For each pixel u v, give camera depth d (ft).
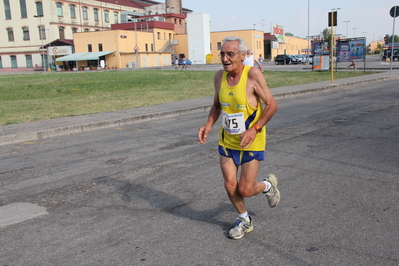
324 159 21.02
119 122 34.35
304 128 29.89
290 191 16.29
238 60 11.05
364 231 12.42
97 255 11.39
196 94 56.13
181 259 11.02
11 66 236.22
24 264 11.02
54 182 18.44
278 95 50.85
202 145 25.18
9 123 33.94
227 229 12.92
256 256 11.07
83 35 220.02
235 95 11.28
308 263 10.61
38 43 226.58
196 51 253.65
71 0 231.30
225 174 12.03
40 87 78.69
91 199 16.07
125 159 22.27
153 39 239.91
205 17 251.19
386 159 20.63
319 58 107.04
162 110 39.27
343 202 14.92
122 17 252.21
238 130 11.48
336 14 62.44
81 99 54.13
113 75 120.98
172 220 13.75
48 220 14.05
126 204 15.40
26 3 224.74
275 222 13.34
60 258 11.30
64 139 28.84
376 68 107.14
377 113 35.40
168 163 21.11
